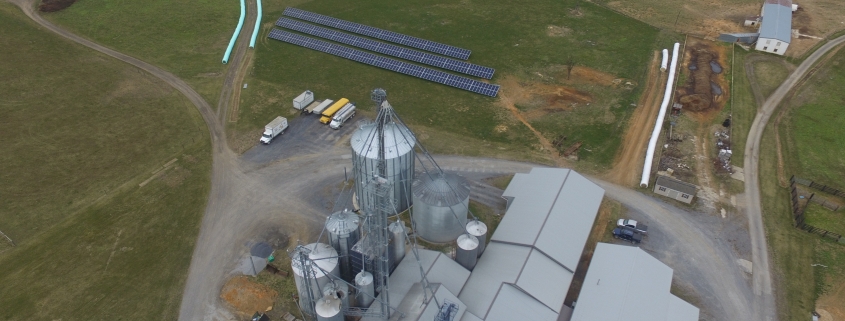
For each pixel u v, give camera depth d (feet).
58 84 265.13
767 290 163.63
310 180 209.15
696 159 219.61
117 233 181.47
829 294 162.09
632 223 183.11
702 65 290.76
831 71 286.05
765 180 208.74
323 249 146.20
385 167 169.58
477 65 282.97
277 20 335.67
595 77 277.44
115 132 232.94
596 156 221.87
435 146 227.61
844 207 195.21
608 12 350.23
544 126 240.53
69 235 180.14
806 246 178.70
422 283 140.56
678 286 164.86
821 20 342.85
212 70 284.82
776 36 301.84
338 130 239.50
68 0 351.46
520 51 302.66
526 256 158.61
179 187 203.21
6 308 154.81
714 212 193.06
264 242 179.52
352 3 359.25
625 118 244.83
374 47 301.84
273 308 157.17
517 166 216.54
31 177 204.95
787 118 247.09
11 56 286.46
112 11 340.80
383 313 142.10
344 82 274.98
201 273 168.04
